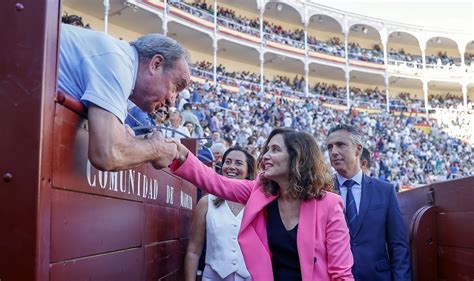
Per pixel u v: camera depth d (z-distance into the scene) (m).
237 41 34.59
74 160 1.63
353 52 42.44
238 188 2.74
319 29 43.19
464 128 39.50
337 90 42.84
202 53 36.12
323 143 27.22
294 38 40.25
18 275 1.30
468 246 2.91
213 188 2.69
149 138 1.97
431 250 3.45
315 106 33.97
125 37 30.05
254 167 3.97
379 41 45.66
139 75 2.02
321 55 39.94
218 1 36.97
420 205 3.96
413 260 3.48
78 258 1.64
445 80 43.94
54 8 1.47
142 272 2.54
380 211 3.36
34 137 1.35
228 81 33.53
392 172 26.28
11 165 1.34
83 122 1.74
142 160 1.86
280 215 2.51
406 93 46.31
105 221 1.94
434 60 46.06
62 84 1.74
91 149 1.65
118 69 1.79
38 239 1.32
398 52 45.62
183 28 31.44
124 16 28.52
